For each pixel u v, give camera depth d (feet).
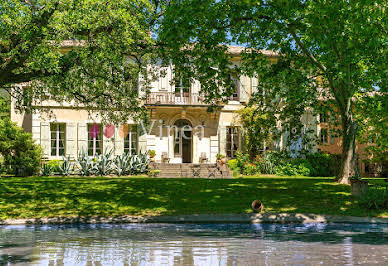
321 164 106.63
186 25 42.93
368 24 43.29
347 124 65.87
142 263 20.59
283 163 100.48
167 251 23.85
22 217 40.78
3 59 50.90
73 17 47.75
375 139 102.27
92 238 29.22
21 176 82.89
